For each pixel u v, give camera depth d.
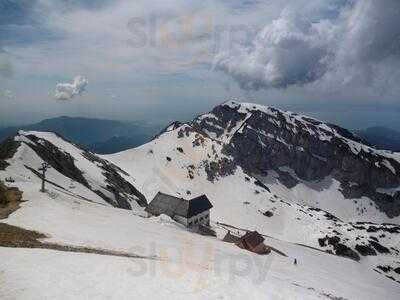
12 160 102.56
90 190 114.44
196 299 27.61
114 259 34.34
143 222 74.38
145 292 27.28
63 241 41.72
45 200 62.53
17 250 33.75
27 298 23.91
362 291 77.62
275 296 32.25
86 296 25.22
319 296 40.50
